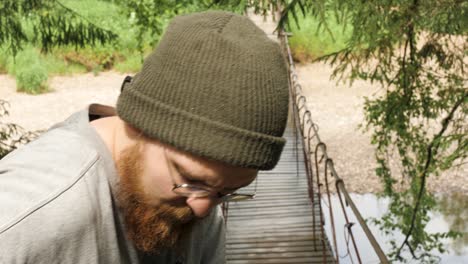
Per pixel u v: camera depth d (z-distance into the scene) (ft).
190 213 3.13
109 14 64.39
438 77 20.42
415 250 26.78
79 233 2.89
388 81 19.92
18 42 19.98
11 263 2.73
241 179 3.02
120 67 64.49
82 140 3.14
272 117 2.92
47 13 20.42
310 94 56.49
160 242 3.24
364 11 13.82
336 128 48.24
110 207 3.07
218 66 2.86
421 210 25.27
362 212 34.35
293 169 26.68
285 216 21.80
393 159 41.04
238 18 3.07
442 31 16.05
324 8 11.69
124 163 3.12
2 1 19.31
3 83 61.77
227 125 2.82
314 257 18.86
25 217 2.77
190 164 2.91
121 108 3.07
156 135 2.91
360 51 16.90
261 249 19.57
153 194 3.09
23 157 3.07
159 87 2.94
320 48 64.28
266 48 2.98
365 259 28.14
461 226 32.83
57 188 2.89
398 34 15.05
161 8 28.09
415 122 42.45
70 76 63.82
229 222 21.53
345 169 40.68
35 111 54.44
